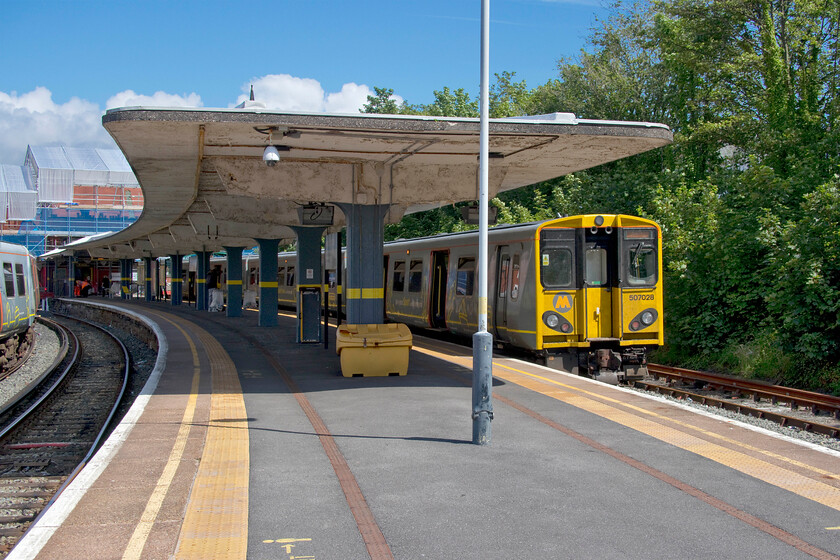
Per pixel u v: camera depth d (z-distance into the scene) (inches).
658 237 524.4
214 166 498.9
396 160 482.6
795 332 560.7
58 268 2490.2
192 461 261.7
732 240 630.5
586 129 381.4
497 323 581.6
